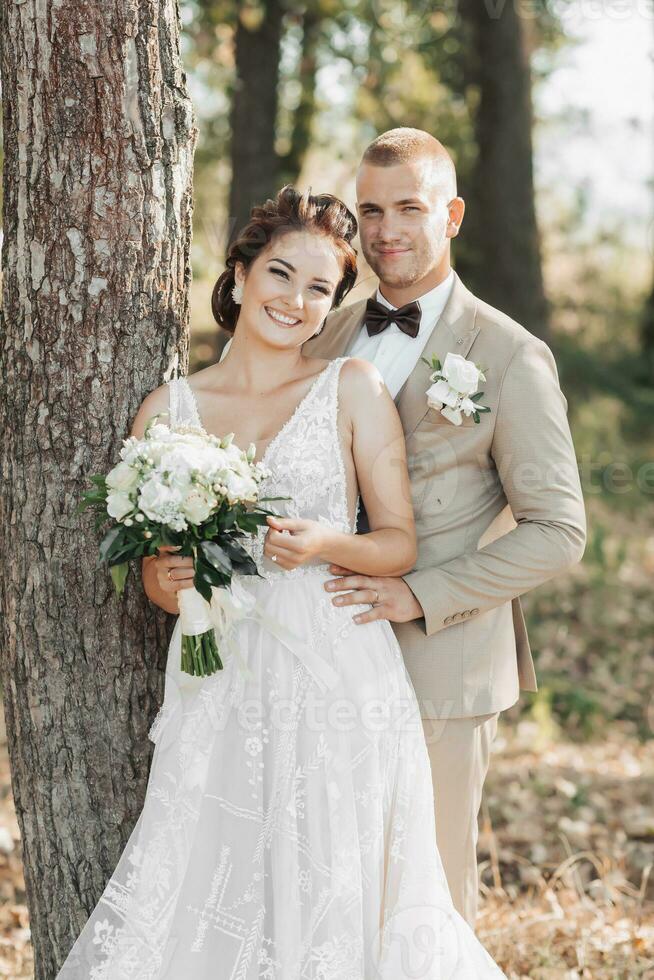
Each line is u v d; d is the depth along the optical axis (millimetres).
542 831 4445
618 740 5609
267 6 8945
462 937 2600
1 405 2693
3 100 2596
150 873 2449
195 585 2369
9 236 2633
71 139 2545
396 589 2705
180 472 2291
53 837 2723
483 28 9531
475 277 10070
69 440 2633
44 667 2686
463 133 11039
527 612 7184
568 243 14211
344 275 2758
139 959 2412
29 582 2670
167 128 2635
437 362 2781
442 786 2842
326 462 2629
